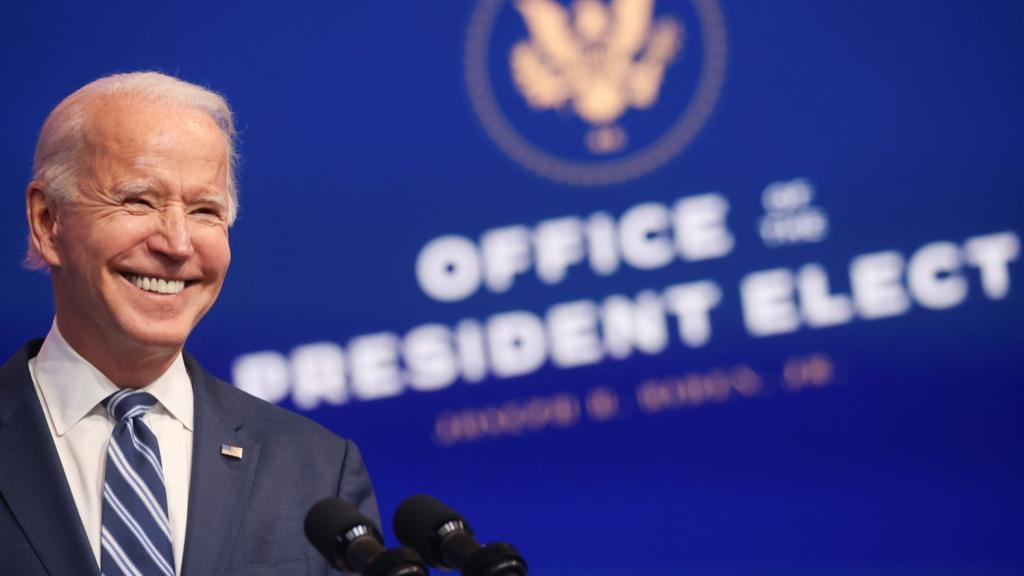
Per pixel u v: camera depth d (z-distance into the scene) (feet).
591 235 31.14
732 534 30.35
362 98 31.76
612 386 30.83
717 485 30.48
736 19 31.48
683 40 31.50
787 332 30.66
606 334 30.91
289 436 14.97
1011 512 30.01
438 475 30.76
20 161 31.14
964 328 30.50
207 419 14.35
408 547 9.95
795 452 30.40
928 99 31.09
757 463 30.45
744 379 30.63
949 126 31.01
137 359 13.83
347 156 31.60
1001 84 31.04
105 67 31.40
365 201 31.50
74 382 13.88
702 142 31.19
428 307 31.19
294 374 31.04
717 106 31.30
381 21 31.94
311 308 31.17
